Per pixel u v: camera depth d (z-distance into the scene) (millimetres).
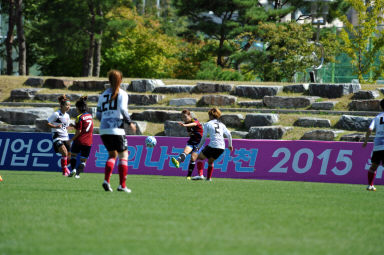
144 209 21547
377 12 117500
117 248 14031
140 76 150625
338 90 68875
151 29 153125
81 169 42656
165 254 13344
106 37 120750
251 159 48094
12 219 18734
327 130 57625
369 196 30781
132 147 51656
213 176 49062
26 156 54062
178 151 50375
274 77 123188
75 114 73938
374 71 119938
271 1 136375
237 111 69750
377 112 62781
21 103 79125
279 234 16562
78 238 15391
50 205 22484
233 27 125562
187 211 21250
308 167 46062
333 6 121750
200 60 135750
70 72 153000
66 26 112000
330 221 19547
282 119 63625
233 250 13969
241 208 22703
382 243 15523
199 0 123875
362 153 44562
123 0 133750
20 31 111625
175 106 74000
